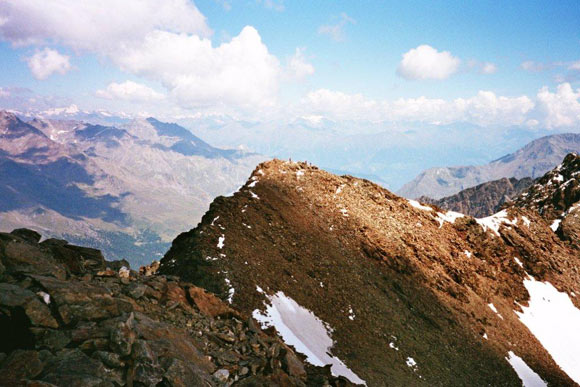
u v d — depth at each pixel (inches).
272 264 1777.8
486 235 3548.2
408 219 3115.2
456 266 2881.4
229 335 657.0
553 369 2508.6
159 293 661.9
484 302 2783.0
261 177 2728.8
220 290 1428.4
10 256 473.4
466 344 2144.4
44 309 411.8
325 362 1250.6
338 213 2640.3
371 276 2210.9
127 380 407.8
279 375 622.2
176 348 508.1
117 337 424.5
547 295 3511.3
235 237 1823.3
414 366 1660.9
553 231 4778.5
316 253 2075.5
